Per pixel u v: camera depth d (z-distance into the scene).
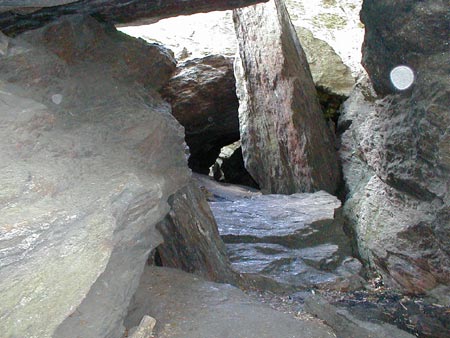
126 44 4.82
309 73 10.41
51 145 2.85
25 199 2.22
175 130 4.63
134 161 3.58
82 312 2.66
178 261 5.53
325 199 8.77
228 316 4.06
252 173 10.66
